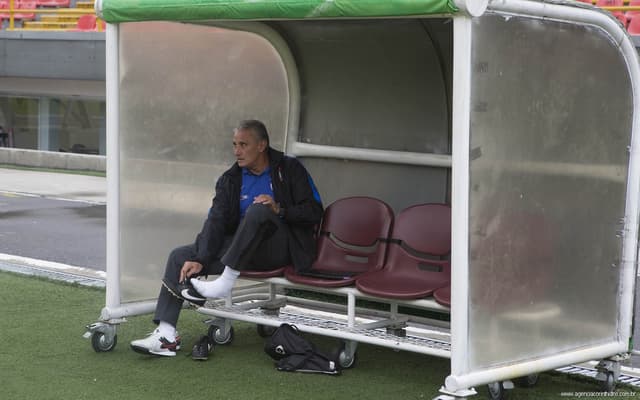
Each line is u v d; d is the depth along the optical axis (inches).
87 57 1531.7
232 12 359.6
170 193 447.8
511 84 327.6
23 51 1588.3
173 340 405.1
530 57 333.4
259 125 428.8
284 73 493.7
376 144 475.8
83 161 1456.7
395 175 471.8
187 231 458.3
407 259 415.2
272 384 368.2
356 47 466.6
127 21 399.5
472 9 303.1
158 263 442.6
